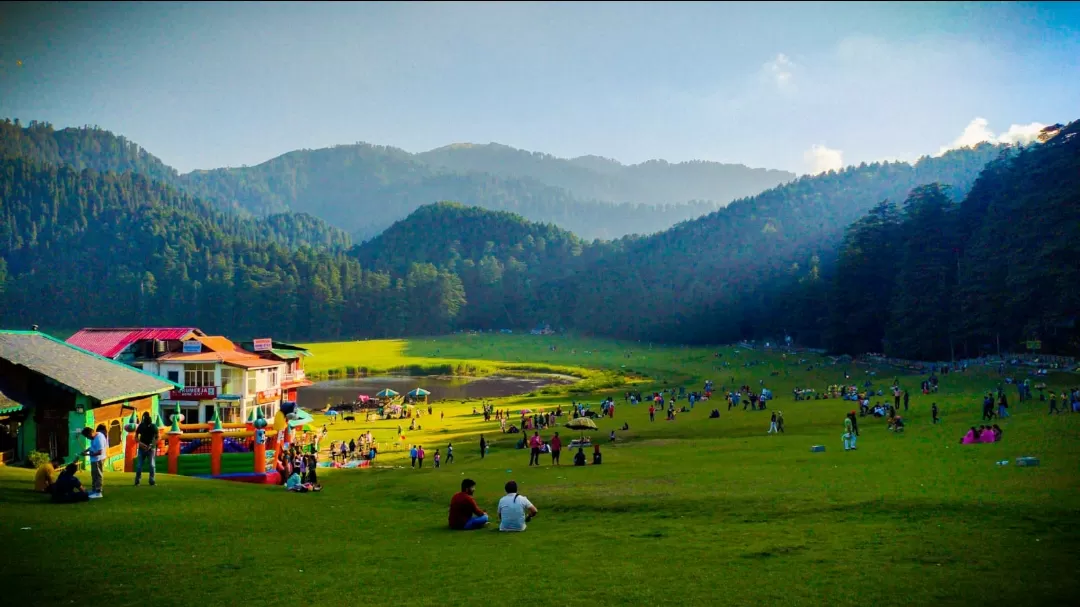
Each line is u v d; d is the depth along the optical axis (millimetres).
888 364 139375
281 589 16047
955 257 151250
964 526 19734
